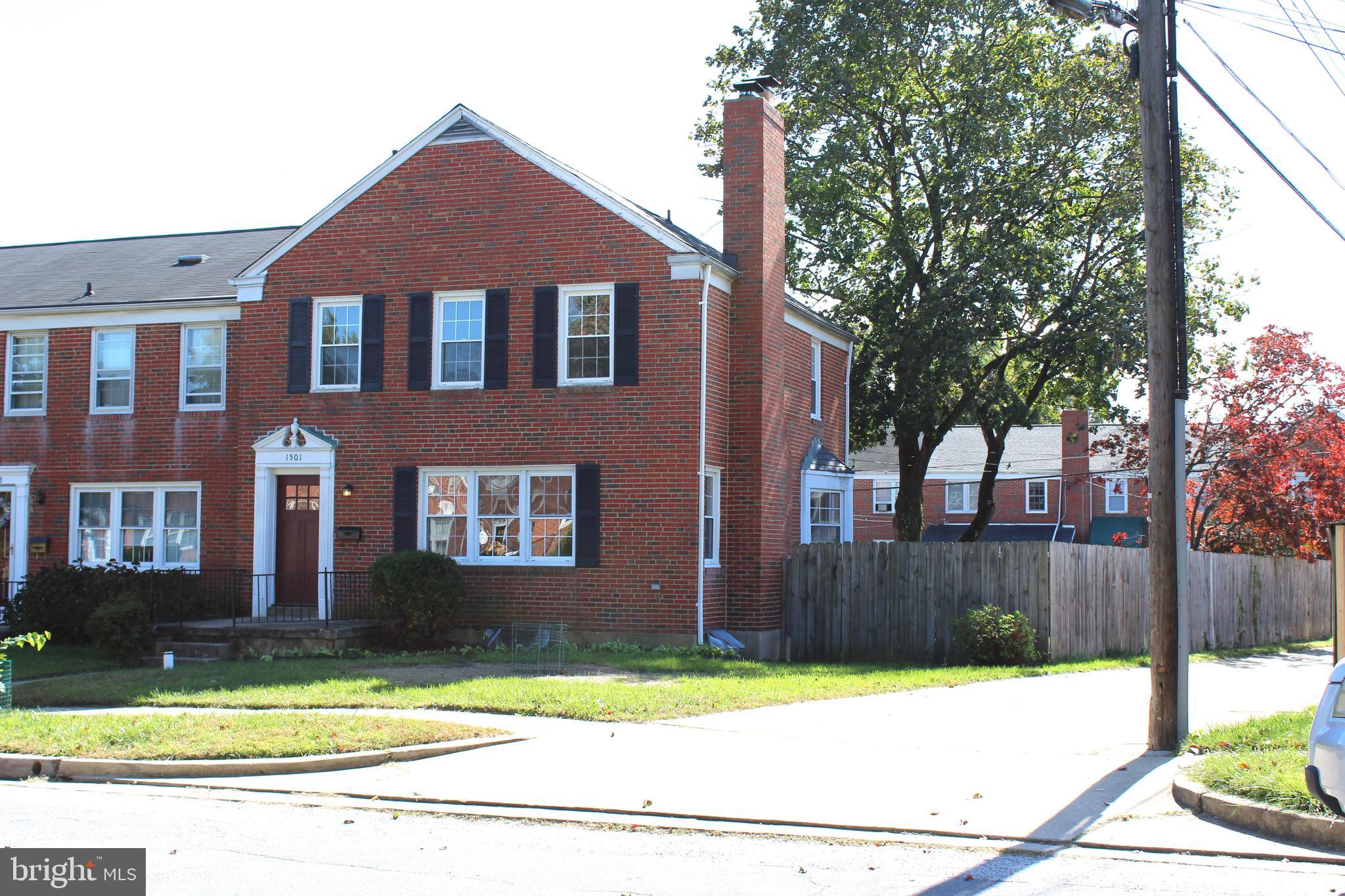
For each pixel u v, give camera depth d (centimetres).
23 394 2569
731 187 2242
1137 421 3172
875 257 3197
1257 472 2967
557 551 2139
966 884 764
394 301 2230
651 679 1678
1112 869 802
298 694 1518
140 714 1383
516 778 1079
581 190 2139
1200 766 1030
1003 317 2844
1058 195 3095
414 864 808
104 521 2495
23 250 3059
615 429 2103
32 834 886
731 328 2212
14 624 2311
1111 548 2316
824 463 2505
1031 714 1416
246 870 788
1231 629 2703
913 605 2164
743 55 3183
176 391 2456
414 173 2231
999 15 2917
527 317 2158
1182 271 1207
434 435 2191
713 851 852
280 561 2284
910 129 3086
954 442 5556
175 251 2850
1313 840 856
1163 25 1217
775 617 2238
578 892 740
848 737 1262
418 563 2028
